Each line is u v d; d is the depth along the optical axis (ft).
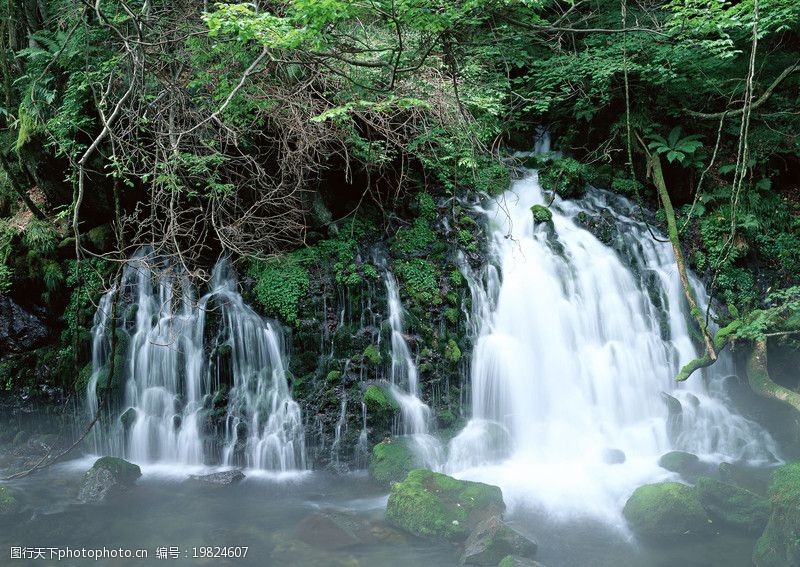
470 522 21.45
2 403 30.83
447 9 20.45
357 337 29.86
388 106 26.27
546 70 37.86
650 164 37.68
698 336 32.60
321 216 31.78
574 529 21.93
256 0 21.31
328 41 22.12
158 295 30.81
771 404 30.19
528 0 23.22
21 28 35.40
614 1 38.70
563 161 38.40
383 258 32.12
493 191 36.01
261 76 26.00
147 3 24.76
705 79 38.45
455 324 30.40
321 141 28.86
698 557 20.07
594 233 35.29
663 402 30.68
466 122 28.50
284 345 29.48
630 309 32.81
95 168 29.99
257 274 30.45
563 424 29.19
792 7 31.14
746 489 23.21
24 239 31.76
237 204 28.78
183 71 27.30
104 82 27.81
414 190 34.60
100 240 31.96
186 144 26.91
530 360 30.30
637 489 22.85
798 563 18.08
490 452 27.61
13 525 22.44
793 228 37.86
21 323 31.48
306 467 27.71
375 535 21.49
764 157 38.50
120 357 30.22
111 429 29.55
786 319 32.17
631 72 38.47
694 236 36.50
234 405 29.01
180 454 28.76
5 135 35.53
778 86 39.81
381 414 27.73
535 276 32.09
